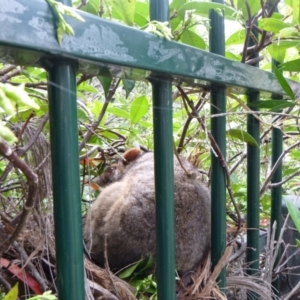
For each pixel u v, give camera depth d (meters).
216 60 0.93
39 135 0.95
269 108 1.24
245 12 1.19
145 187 1.31
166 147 0.83
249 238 1.29
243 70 1.05
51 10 0.54
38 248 0.93
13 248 1.02
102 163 1.67
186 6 0.96
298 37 1.17
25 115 0.97
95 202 1.39
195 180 1.41
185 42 1.10
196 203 1.31
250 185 1.28
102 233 1.27
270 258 1.29
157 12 0.83
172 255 0.84
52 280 0.96
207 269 1.14
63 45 0.56
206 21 1.04
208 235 1.31
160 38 0.74
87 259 1.14
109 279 1.03
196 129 1.50
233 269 1.28
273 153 1.47
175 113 1.53
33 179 0.56
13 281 0.97
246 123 1.43
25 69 0.82
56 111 0.59
